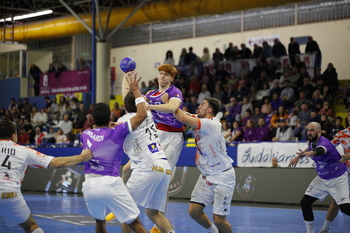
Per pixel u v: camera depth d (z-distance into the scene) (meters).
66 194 14.74
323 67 22.02
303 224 8.47
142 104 5.11
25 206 5.04
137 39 28.44
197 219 6.19
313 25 22.42
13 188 4.89
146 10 19.62
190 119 5.83
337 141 7.36
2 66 26.59
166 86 6.50
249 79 18.00
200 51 25.94
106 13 21.23
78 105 20.28
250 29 24.41
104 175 4.88
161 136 6.59
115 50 29.25
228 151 12.75
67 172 15.47
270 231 7.70
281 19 23.45
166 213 10.01
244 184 12.38
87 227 7.84
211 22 25.70
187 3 18.38
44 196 13.97
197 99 17.84
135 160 5.45
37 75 24.17
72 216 9.21
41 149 15.86
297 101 15.21
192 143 13.62
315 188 6.93
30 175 16.48
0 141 5.01
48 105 22.05
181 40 26.70
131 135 5.42
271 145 12.00
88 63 27.88
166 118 6.58
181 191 13.28
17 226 7.94
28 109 22.28
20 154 4.97
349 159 6.66
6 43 26.12
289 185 11.62
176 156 6.65
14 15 25.47
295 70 16.41
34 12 23.77
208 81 18.16
